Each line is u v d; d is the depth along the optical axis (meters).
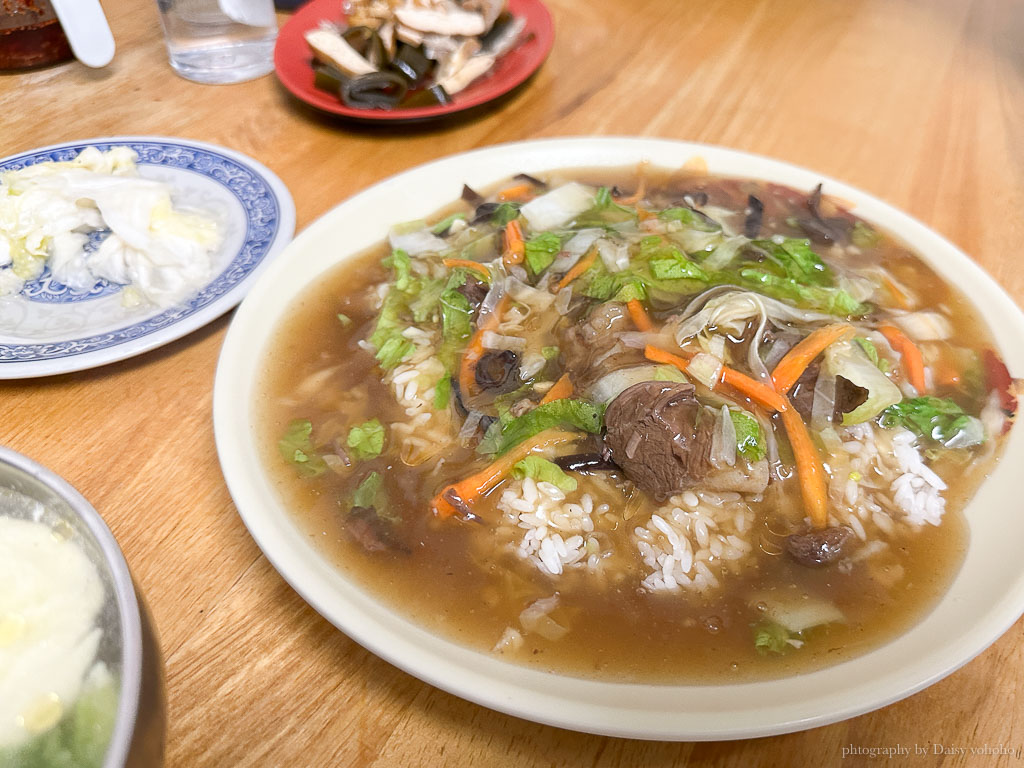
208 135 0.40
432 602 0.20
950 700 0.19
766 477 0.23
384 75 0.39
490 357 0.26
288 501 0.23
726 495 0.23
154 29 0.50
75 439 0.25
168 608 0.21
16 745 0.13
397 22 0.41
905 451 0.24
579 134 0.40
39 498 0.16
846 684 0.17
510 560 0.22
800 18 0.52
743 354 0.24
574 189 0.32
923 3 0.54
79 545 0.15
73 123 0.41
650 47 0.48
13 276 0.31
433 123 0.41
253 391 0.25
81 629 0.14
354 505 0.23
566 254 0.29
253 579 0.22
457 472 0.24
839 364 0.24
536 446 0.24
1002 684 0.19
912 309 0.28
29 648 0.14
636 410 0.22
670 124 0.41
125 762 0.12
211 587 0.21
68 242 0.31
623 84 0.45
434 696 0.19
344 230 0.31
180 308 0.28
